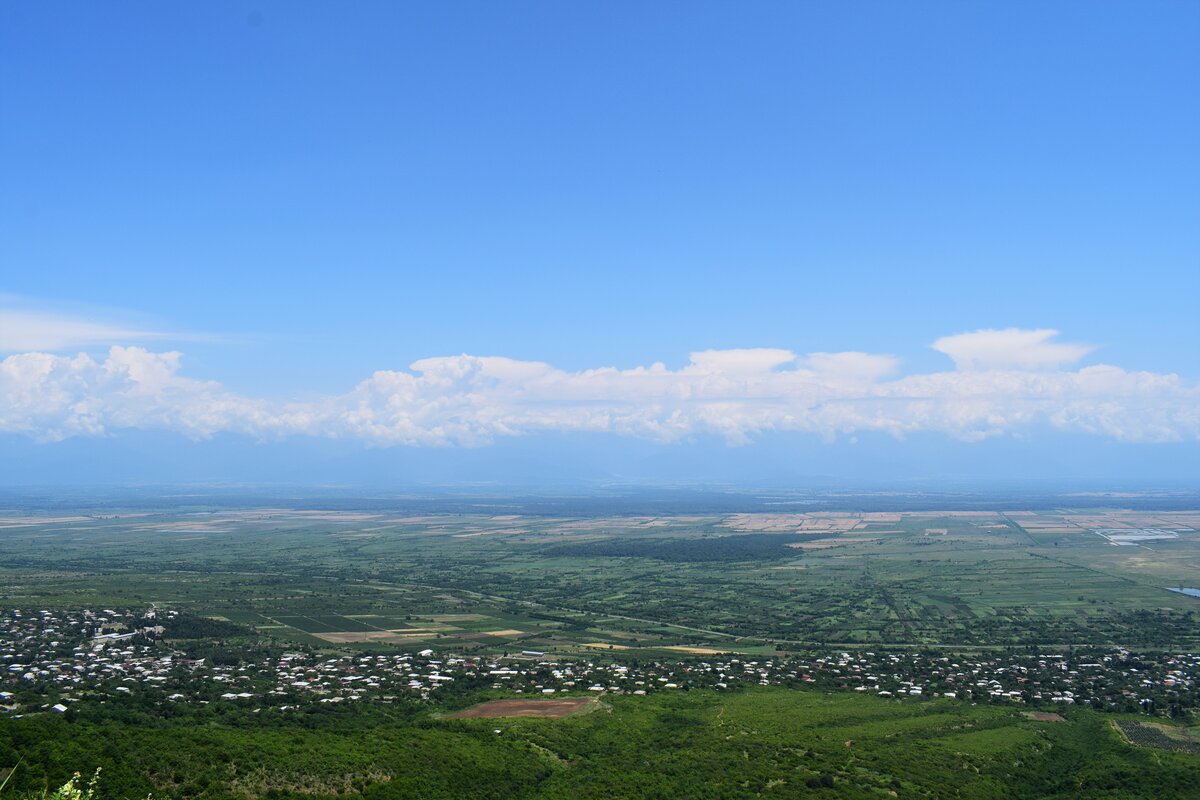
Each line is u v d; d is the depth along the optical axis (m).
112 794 96.62
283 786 106.38
